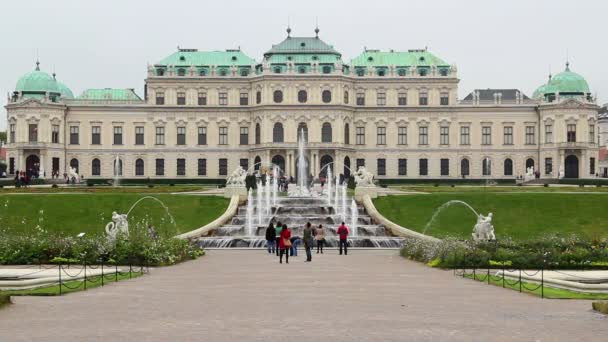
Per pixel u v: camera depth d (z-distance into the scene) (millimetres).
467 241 62312
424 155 191500
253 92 189500
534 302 38031
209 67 191000
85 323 31219
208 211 101875
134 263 58688
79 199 104188
